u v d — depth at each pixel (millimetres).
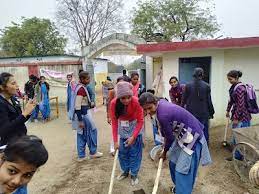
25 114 2900
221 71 7977
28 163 1246
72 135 8125
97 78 23359
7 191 1311
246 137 4602
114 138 4422
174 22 28766
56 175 5109
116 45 13727
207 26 28938
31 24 29578
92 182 4727
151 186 4547
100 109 13000
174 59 8266
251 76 7980
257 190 4320
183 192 3518
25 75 15406
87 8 31641
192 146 3436
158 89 9109
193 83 5691
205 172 5004
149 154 5953
